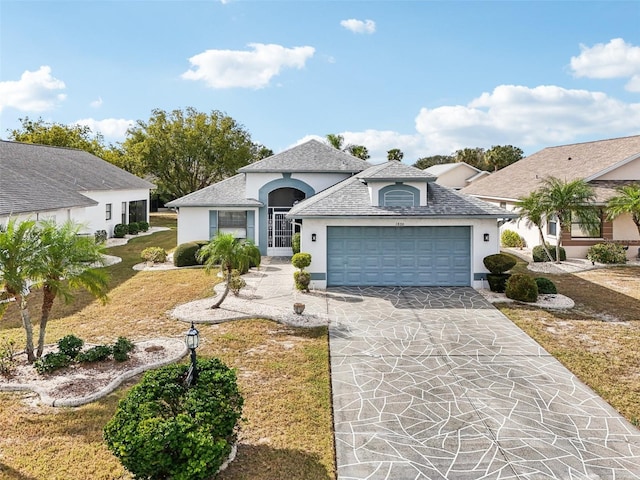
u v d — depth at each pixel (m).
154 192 59.28
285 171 24.94
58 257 9.97
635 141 27.31
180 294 16.81
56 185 25.94
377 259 17.95
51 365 9.57
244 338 11.96
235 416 6.42
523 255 26.41
